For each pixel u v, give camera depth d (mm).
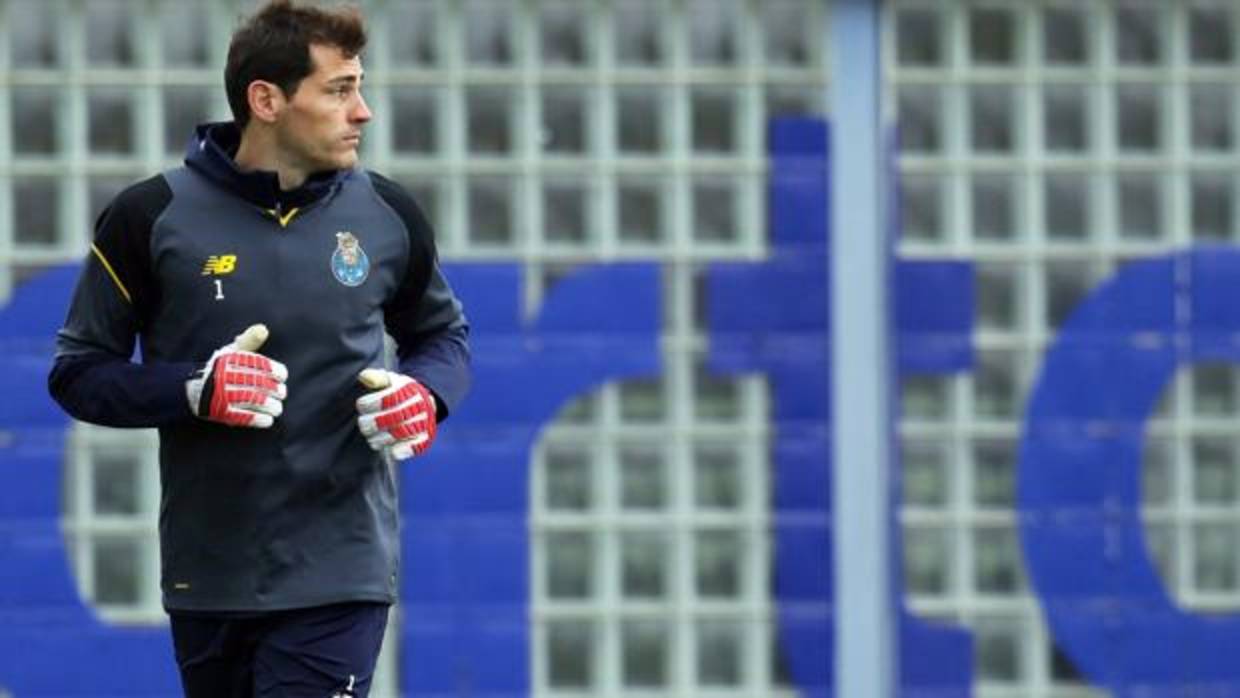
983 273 31484
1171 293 31703
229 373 17078
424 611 31141
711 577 31500
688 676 31578
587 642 31438
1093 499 31594
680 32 31391
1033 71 31625
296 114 17578
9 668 30922
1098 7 31781
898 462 31422
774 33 31328
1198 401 31719
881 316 31297
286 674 18031
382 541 18219
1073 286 31641
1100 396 31625
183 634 18312
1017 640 31609
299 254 17672
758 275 31281
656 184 31297
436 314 18594
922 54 31469
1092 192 31703
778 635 31500
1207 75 31828
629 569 31438
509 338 31203
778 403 31312
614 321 31266
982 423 31484
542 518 31281
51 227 31000
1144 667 31688
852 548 31391
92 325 17797
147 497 31172
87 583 31047
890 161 31312
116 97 31141
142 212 17594
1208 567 31703
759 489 31422
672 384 31312
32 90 31047
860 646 31453
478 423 31203
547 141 31344
